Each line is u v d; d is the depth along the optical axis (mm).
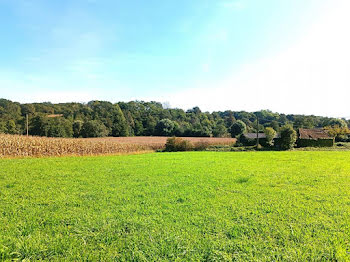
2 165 15164
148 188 8828
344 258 3822
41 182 9844
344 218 5625
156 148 43500
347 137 57594
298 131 52438
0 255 3879
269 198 7402
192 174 12086
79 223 5324
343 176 11328
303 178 10766
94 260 3820
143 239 4512
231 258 3850
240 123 80375
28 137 26312
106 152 32344
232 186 9164
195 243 4375
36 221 5449
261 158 21188
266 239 4574
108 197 7570
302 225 5227
